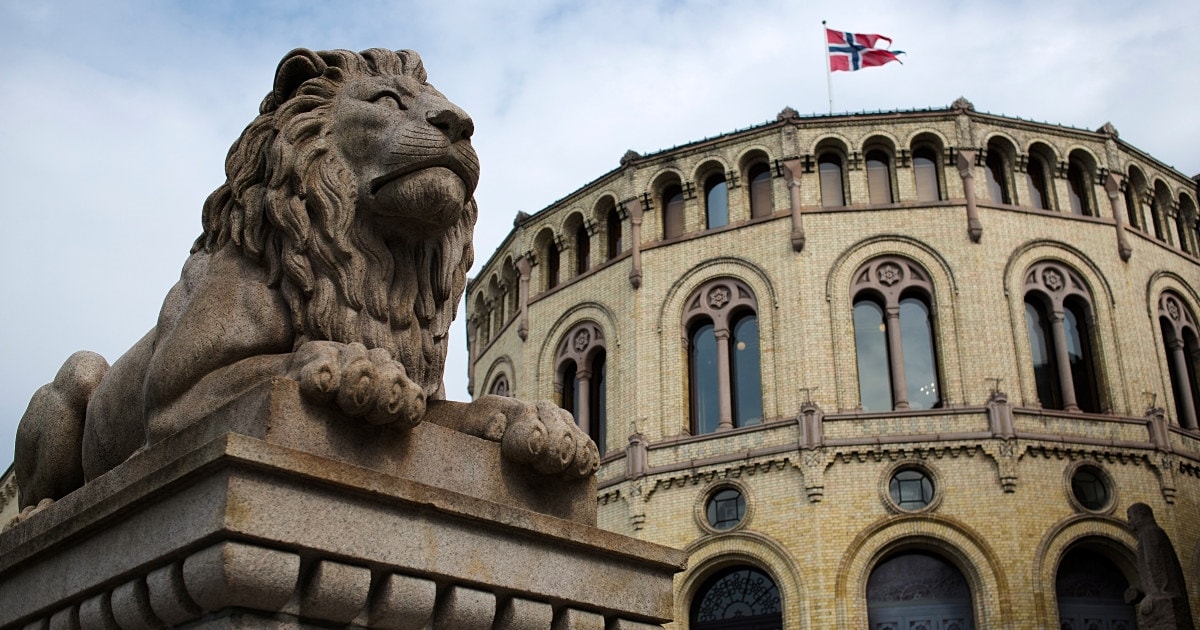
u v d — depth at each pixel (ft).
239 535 12.63
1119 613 109.40
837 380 115.24
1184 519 113.91
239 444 12.71
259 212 16.15
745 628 110.93
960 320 116.78
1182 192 137.18
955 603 107.86
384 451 14.61
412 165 15.81
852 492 110.11
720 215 128.67
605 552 16.11
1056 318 119.85
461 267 17.56
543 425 16.01
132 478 14.74
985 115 124.47
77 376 19.25
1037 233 122.21
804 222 121.70
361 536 13.60
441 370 17.28
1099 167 127.03
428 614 14.12
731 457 114.21
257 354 15.81
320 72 16.85
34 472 19.53
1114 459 112.98
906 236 120.16
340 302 15.85
